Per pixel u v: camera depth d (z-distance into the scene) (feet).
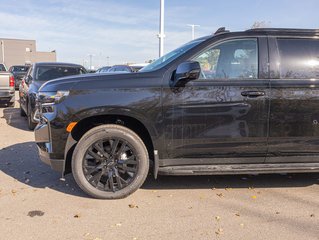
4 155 22.20
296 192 16.51
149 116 14.93
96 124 15.56
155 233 12.42
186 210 14.33
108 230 12.60
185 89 14.98
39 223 13.05
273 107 15.35
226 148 15.47
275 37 15.78
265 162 15.94
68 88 14.92
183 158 15.53
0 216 13.57
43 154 15.69
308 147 15.88
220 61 15.52
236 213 14.11
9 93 43.62
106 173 15.26
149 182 17.47
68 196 15.60
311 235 12.38
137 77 15.10
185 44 16.99
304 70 15.64
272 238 12.14
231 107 15.17
